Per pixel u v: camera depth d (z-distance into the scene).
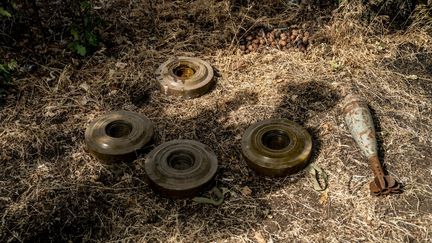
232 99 2.98
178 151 2.58
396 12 3.46
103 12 3.48
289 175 2.57
